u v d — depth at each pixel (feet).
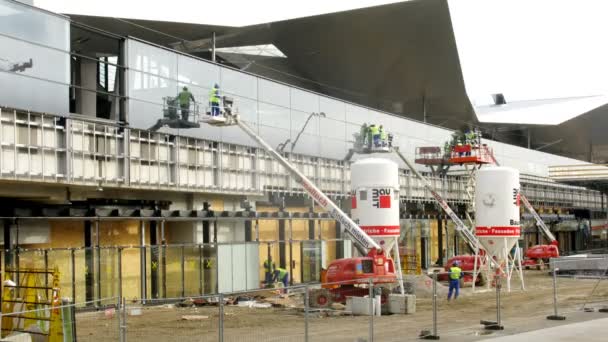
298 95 144.56
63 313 59.98
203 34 163.84
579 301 111.34
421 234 191.01
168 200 118.01
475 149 169.78
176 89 113.09
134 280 106.52
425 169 193.98
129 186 102.17
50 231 98.89
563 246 306.35
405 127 186.70
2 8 84.64
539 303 108.88
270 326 81.46
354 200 107.45
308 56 205.87
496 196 130.52
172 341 69.15
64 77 93.25
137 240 112.68
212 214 121.39
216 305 108.68
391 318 90.12
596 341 65.00
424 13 181.37
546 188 289.74
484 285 149.59
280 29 181.06
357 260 99.60
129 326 81.82
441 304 108.78
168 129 110.93
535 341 65.26
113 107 102.58
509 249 132.57
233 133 125.39
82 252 96.07
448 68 212.84
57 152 91.15
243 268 123.13
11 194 93.25
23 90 86.84
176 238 120.88
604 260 173.47
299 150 144.05
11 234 92.99
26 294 70.74
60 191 98.53
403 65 211.82
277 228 138.72
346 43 196.75
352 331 75.41
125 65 103.86
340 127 158.40
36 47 89.20
